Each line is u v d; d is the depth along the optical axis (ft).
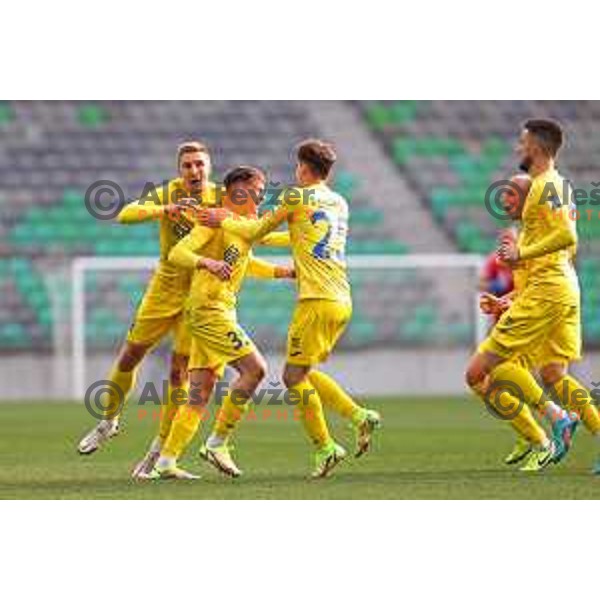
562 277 119.96
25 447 154.51
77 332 249.14
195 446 154.40
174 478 121.39
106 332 269.44
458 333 274.57
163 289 122.62
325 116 290.76
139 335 124.06
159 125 286.87
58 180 279.90
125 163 282.36
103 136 284.82
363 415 120.57
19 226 273.54
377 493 111.24
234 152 284.41
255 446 155.02
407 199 284.20
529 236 119.24
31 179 278.87
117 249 273.33
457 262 253.85
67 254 271.90
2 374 263.08
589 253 274.16
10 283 268.21
